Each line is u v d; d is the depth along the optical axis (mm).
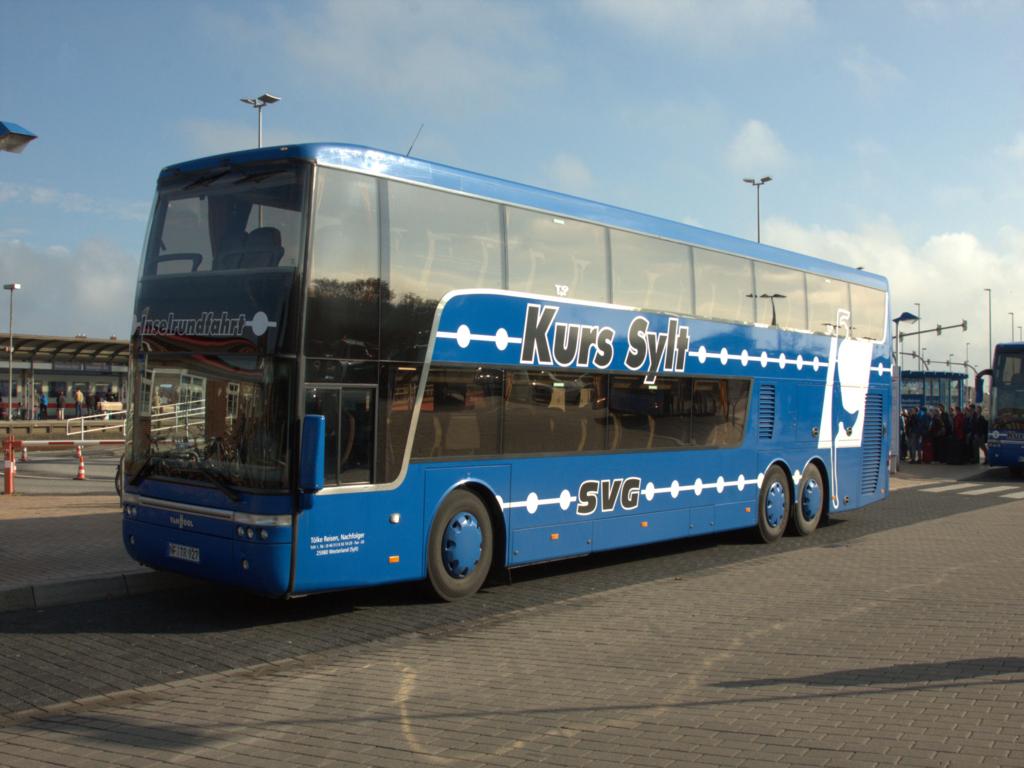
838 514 19859
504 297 10930
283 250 9062
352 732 6078
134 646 8531
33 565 11188
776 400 15570
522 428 11133
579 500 11883
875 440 18500
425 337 10016
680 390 13570
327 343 9094
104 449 38562
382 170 9742
